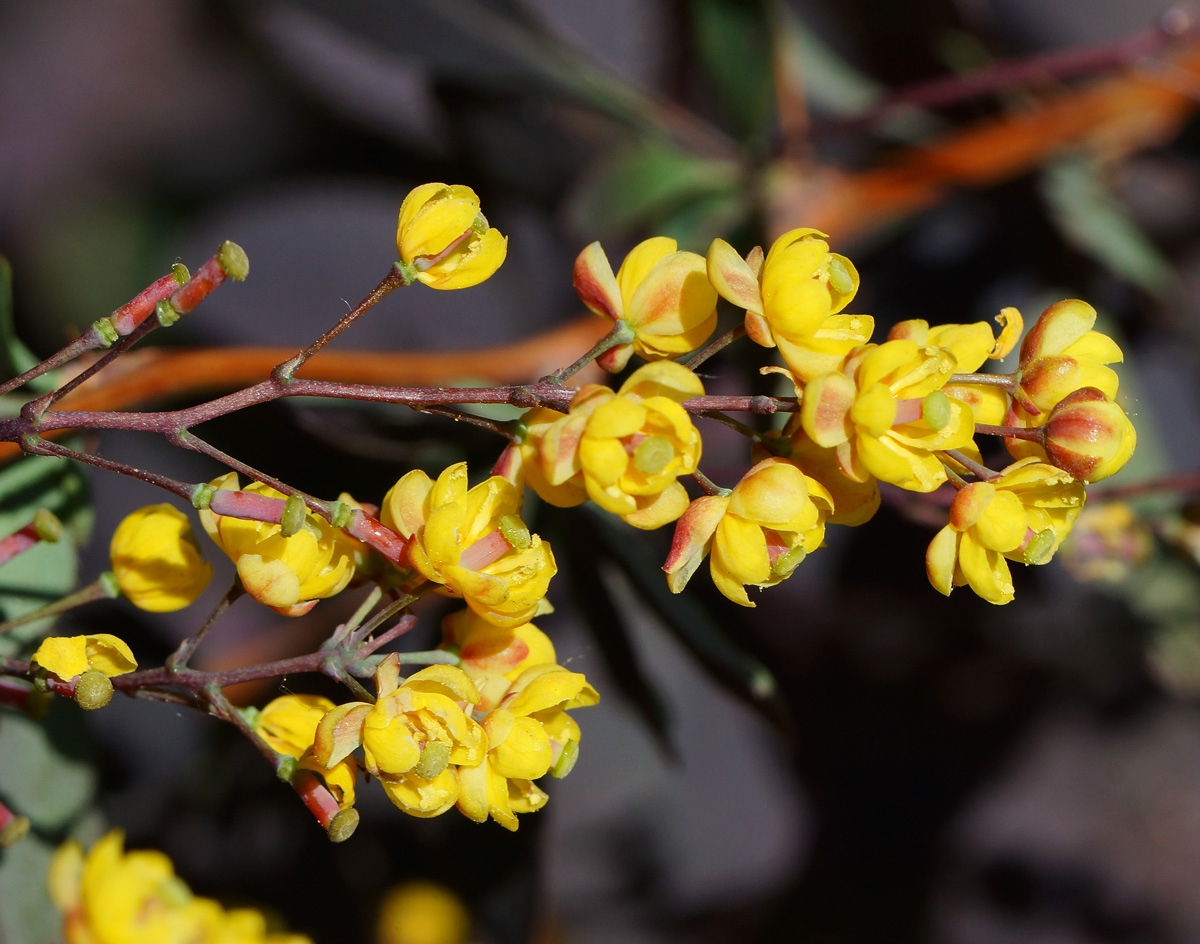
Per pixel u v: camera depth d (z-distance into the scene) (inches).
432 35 9.3
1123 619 11.8
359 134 11.0
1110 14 10.5
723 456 9.2
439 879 9.3
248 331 9.6
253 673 7.1
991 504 7.1
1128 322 10.7
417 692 7.0
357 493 8.8
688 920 13.2
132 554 7.4
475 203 7.1
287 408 8.4
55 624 8.0
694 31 9.4
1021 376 7.2
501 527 7.0
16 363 8.0
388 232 10.2
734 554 7.1
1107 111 9.5
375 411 8.4
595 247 7.3
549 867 9.9
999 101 10.2
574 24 10.2
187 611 9.3
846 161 10.9
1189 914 14.0
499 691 7.2
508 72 9.4
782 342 7.1
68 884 7.2
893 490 8.2
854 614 13.7
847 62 10.9
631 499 7.0
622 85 9.4
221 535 7.2
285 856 10.5
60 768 8.0
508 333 10.3
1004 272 10.5
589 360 7.2
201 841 10.3
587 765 10.5
